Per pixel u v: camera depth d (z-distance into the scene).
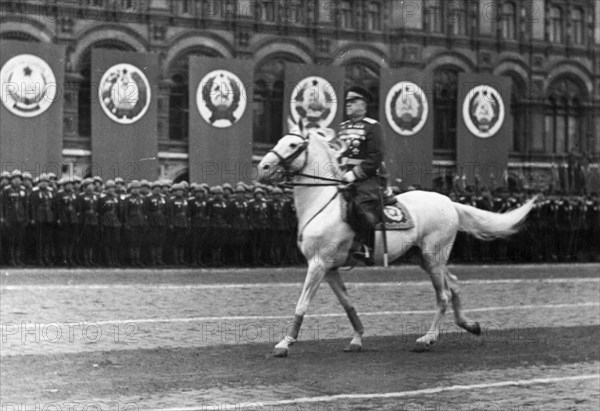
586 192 37.53
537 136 42.44
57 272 27.55
